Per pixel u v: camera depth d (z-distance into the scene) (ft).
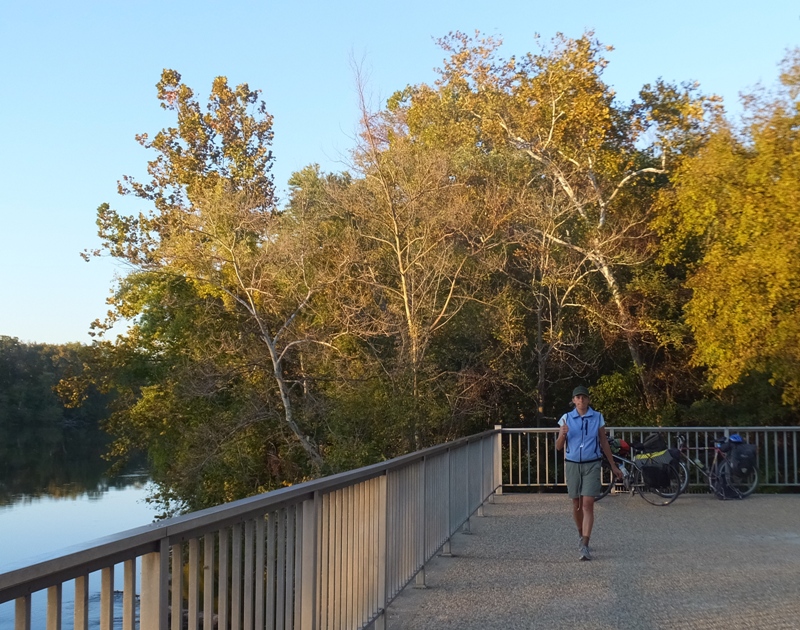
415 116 87.51
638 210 74.74
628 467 47.19
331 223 68.49
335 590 16.46
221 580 11.06
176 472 68.54
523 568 28.17
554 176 77.61
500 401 72.02
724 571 27.37
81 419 198.80
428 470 26.55
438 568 28.30
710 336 56.08
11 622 7.25
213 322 71.26
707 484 48.57
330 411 63.21
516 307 71.82
